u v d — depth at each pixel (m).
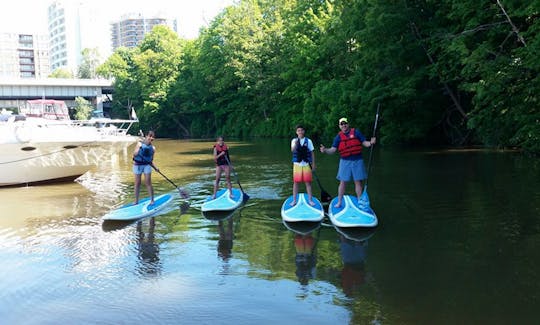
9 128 12.74
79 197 11.42
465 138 22.64
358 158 8.12
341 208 8.28
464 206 8.73
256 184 12.41
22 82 54.12
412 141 25.08
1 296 5.20
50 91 57.19
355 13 23.20
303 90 33.88
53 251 6.82
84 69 110.00
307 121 28.91
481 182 11.16
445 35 17.06
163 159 21.11
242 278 5.50
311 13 34.06
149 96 53.84
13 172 13.18
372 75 24.66
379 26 20.67
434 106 23.70
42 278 5.72
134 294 5.14
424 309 4.52
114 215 8.75
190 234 7.54
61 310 4.80
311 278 5.43
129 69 59.81
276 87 42.09
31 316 4.68
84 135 13.78
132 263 6.18
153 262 6.19
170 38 57.22
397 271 5.54
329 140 28.53
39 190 12.70
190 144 34.22
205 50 49.22
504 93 13.00
